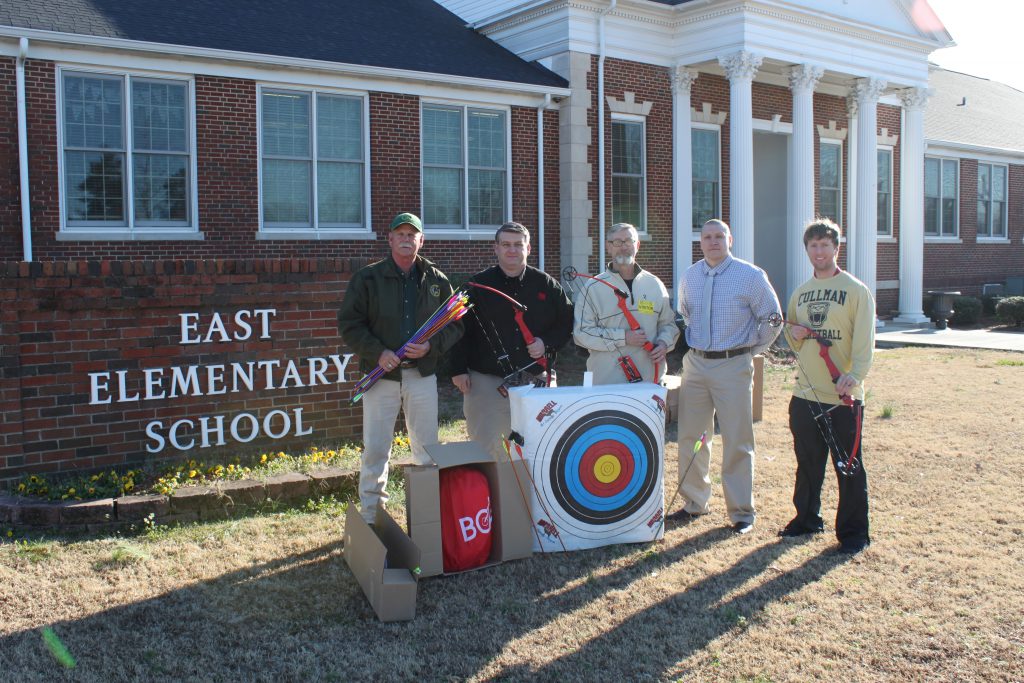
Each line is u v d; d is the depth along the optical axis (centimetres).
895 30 1791
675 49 1631
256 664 377
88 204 1102
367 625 414
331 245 1282
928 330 1925
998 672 368
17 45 1027
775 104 1856
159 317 644
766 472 693
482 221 1450
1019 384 1123
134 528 535
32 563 478
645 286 557
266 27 1316
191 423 659
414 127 1353
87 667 371
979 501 607
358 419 730
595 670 372
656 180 1636
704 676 368
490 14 1697
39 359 603
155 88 1140
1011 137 2672
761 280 538
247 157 1202
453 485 480
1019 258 2689
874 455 739
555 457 500
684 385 568
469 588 457
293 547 511
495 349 550
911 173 2008
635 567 485
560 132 1518
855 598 442
